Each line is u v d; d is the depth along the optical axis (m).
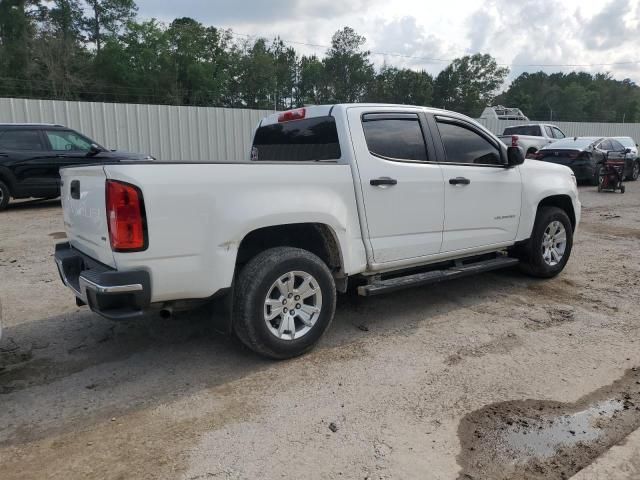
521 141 18.33
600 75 121.38
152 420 3.15
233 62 58.22
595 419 3.15
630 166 18.30
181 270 3.35
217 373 3.76
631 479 2.61
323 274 3.96
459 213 4.92
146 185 3.19
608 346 4.20
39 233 8.72
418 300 5.38
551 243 6.02
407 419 3.15
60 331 4.55
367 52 75.75
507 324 4.70
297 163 3.84
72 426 3.09
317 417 3.17
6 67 45.75
